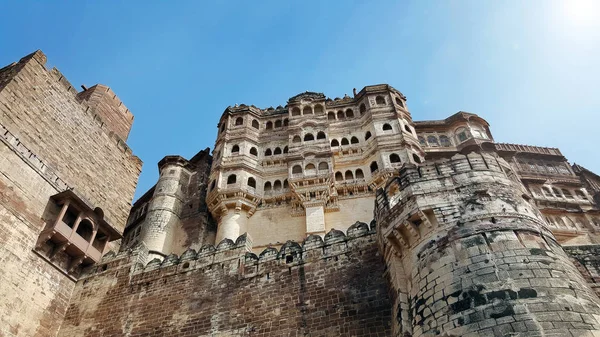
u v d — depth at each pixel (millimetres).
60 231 22562
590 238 34688
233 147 43281
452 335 11984
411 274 14758
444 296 12945
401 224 15570
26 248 21203
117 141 31453
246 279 19547
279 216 37375
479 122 45844
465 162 16516
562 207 39750
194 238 37625
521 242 13305
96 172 28219
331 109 46500
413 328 13500
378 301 16344
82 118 28641
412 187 16141
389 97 45312
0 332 18719
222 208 37688
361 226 19375
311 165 39219
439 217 14820
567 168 45000
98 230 25375
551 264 12703
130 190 31125
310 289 17953
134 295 21344
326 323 16547
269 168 41625
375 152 39875
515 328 11172
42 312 20984
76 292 23000
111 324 20422
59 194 23703
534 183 41906
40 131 24672
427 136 44938
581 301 11805
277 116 47281
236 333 17578
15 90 23844
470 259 13203
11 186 21500
